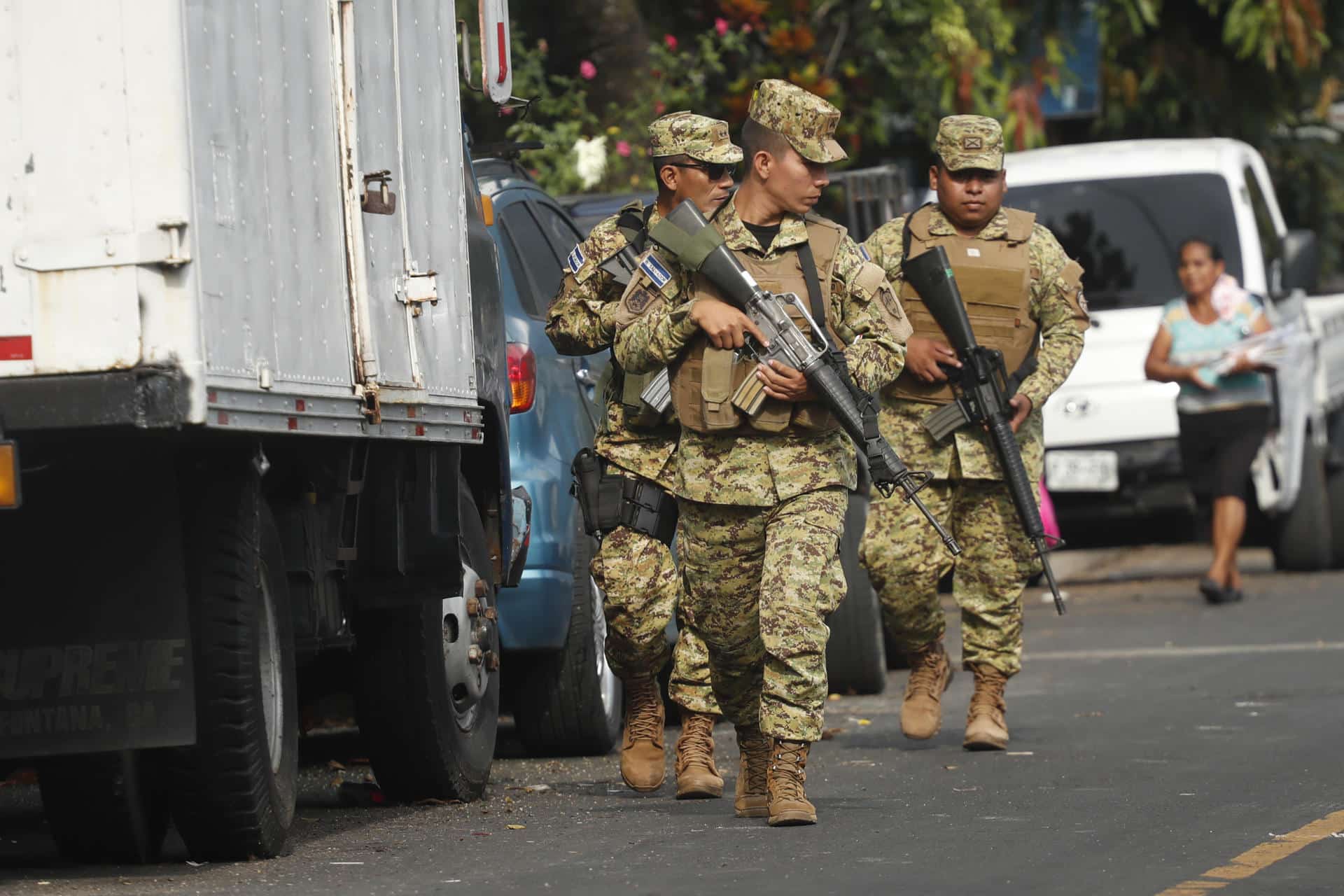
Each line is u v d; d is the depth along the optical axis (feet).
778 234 66.08
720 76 174.40
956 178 90.38
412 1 71.87
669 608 74.38
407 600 72.84
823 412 65.67
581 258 73.05
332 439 66.95
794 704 66.74
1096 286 172.96
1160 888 56.80
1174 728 94.48
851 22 183.21
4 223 55.31
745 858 62.18
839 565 66.85
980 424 89.20
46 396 54.95
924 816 70.54
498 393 81.35
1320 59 231.50
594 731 91.50
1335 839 64.54
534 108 156.35
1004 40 193.77
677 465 67.10
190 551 60.13
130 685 59.52
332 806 77.77
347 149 65.26
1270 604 153.07
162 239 54.65
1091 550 210.18
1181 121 246.47
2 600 59.62
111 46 54.85
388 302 67.87
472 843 66.44
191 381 54.75
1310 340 173.99
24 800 81.76
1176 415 157.28
